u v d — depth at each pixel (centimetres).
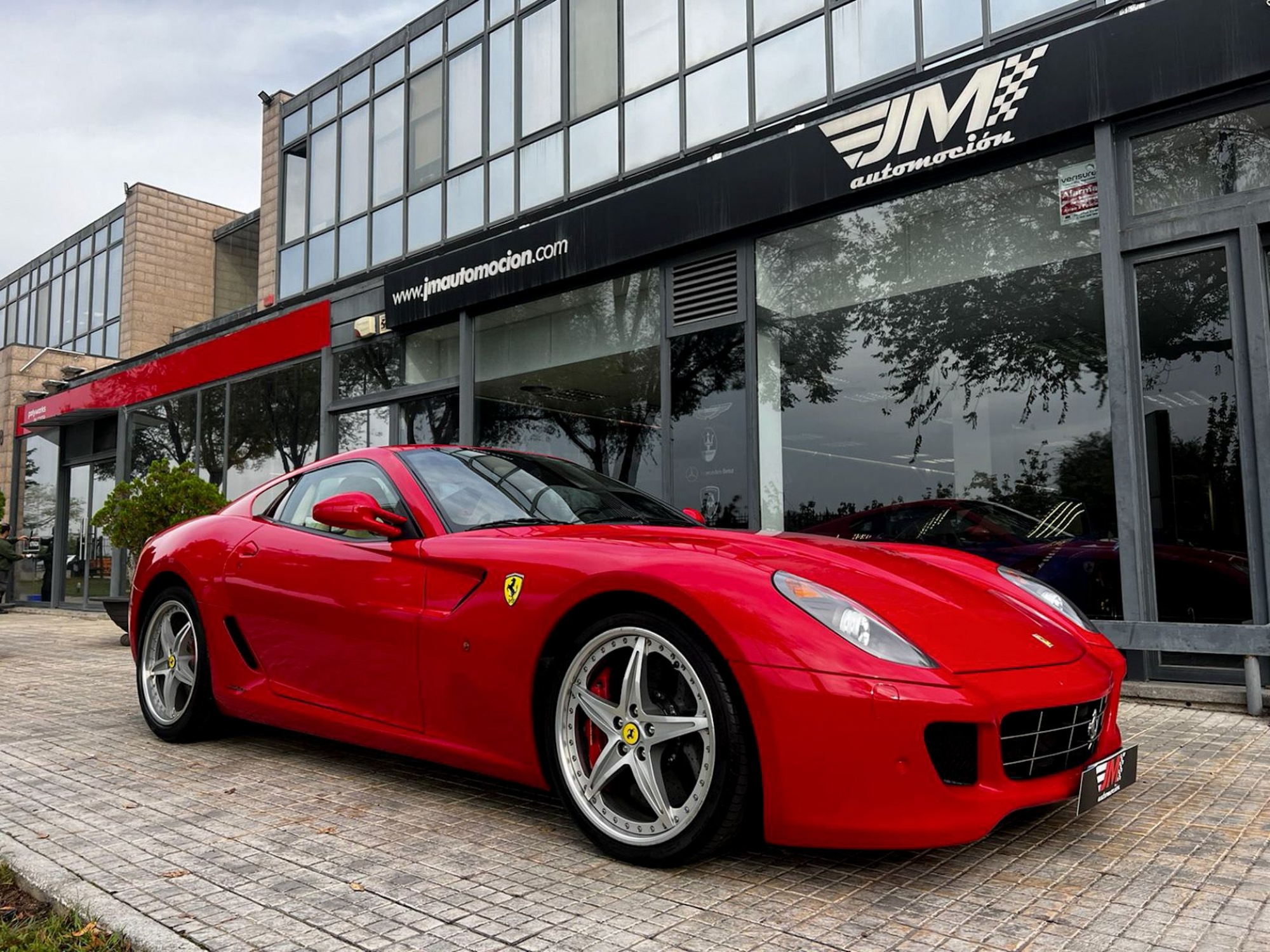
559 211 891
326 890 221
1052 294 546
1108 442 520
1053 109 520
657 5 838
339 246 1177
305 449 1080
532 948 188
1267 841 251
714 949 186
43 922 210
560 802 300
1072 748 237
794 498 652
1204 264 487
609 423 769
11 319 2483
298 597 331
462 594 280
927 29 671
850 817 207
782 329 667
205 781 330
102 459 1514
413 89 1089
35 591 1647
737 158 670
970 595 259
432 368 941
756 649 215
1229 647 434
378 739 301
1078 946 187
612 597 245
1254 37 457
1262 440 458
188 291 1984
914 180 591
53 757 371
